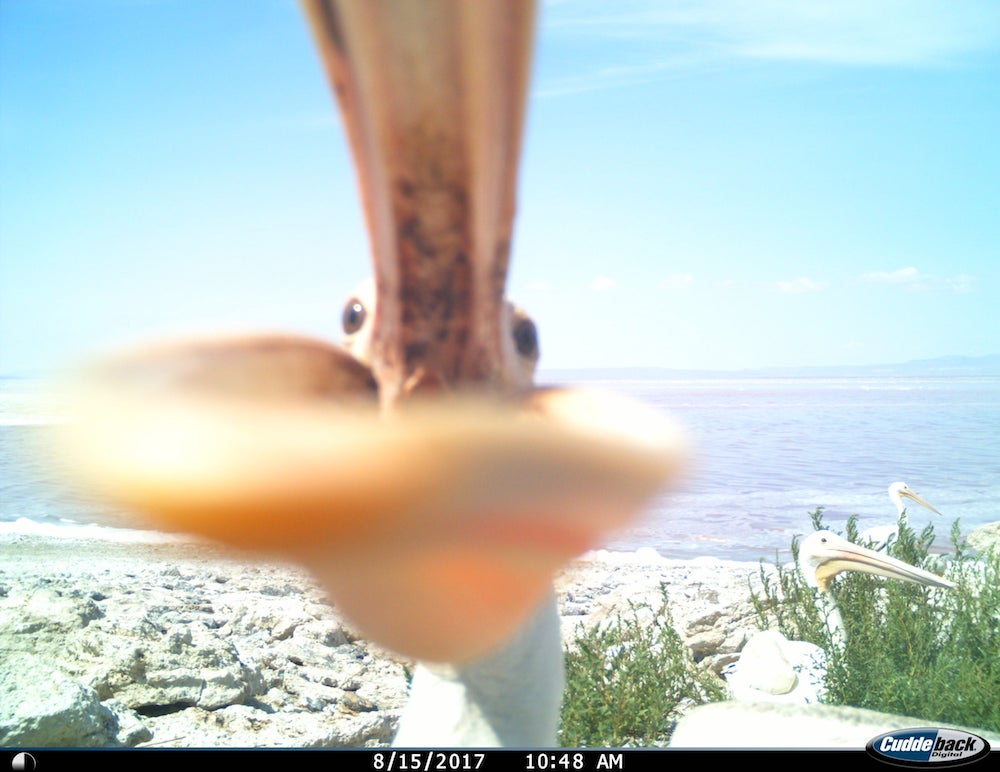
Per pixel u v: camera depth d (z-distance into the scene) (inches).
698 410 647.8
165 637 77.7
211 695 72.6
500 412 4.5
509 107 4.4
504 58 4.2
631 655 77.4
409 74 4.3
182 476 3.4
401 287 5.5
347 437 3.6
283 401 4.1
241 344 4.4
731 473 338.0
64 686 59.7
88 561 110.7
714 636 92.7
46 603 78.5
